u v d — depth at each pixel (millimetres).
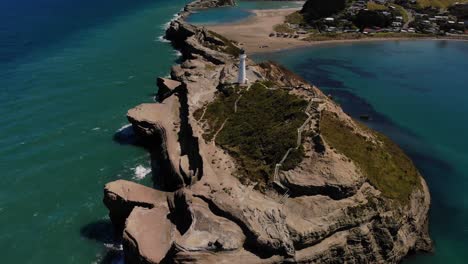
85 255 59906
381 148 71000
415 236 60625
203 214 53406
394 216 57000
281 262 49875
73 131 93938
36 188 74125
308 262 51281
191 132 76688
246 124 73188
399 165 69188
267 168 61250
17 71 129500
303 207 55188
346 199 56281
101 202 70938
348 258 54344
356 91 126625
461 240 63344
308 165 59125
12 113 100688
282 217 52750
